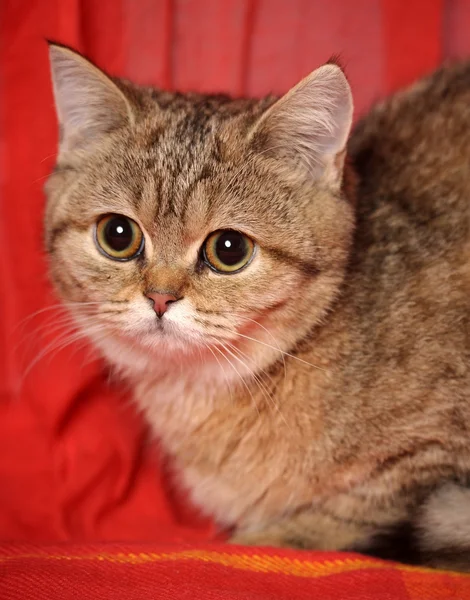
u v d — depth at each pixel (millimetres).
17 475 449
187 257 346
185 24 482
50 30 461
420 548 361
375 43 479
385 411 363
